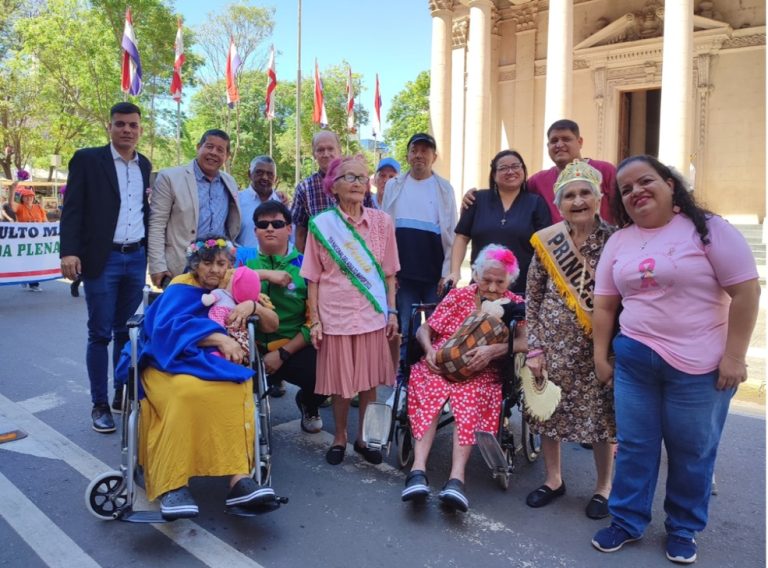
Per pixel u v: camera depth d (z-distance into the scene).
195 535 3.45
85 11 27.97
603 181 4.68
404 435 4.33
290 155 47.28
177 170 5.12
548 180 5.04
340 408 4.49
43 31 27.66
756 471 4.37
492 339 4.02
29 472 4.20
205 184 5.29
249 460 3.49
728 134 17.08
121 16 27.56
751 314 2.93
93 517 3.62
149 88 30.11
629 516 3.38
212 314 3.85
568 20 14.63
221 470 3.38
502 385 4.11
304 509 3.78
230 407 3.44
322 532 3.51
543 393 3.74
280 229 4.78
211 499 3.88
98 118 29.64
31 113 30.94
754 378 6.59
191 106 44.94
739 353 2.98
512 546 3.38
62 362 7.02
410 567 3.16
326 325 4.26
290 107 51.09
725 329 3.09
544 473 4.38
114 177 4.86
